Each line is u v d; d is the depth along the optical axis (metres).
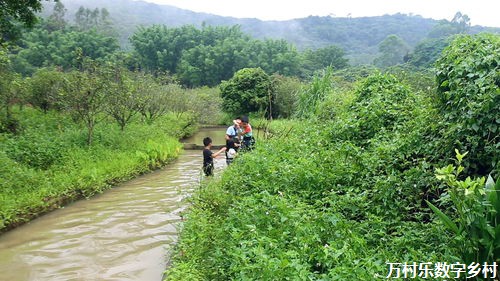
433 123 5.86
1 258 5.57
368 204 5.13
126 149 12.27
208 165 8.60
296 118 15.65
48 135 11.69
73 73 13.28
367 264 3.43
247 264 3.44
